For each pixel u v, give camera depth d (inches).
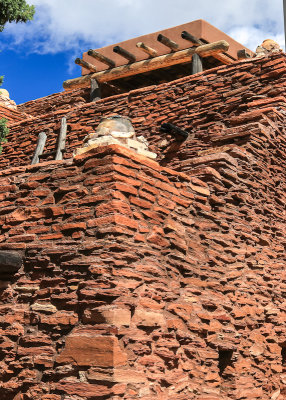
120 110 498.9
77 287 242.5
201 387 269.3
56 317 243.3
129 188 254.7
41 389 236.2
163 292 259.3
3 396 246.2
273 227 360.2
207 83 456.8
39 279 257.9
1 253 256.7
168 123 427.8
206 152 357.4
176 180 291.9
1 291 266.1
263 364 318.7
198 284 284.4
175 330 261.0
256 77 433.7
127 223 247.4
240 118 399.2
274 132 386.3
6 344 253.3
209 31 558.3
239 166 340.8
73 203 260.2
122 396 221.6
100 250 240.8
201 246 294.0
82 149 276.4
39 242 264.2
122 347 229.1
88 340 227.5
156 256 260.7
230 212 321.7
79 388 222.4
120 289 233.8
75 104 637.9
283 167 388.5
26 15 474.6
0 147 521.3
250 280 325.1
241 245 323.6
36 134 546.6
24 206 279.0
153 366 242.4
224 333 293.9
